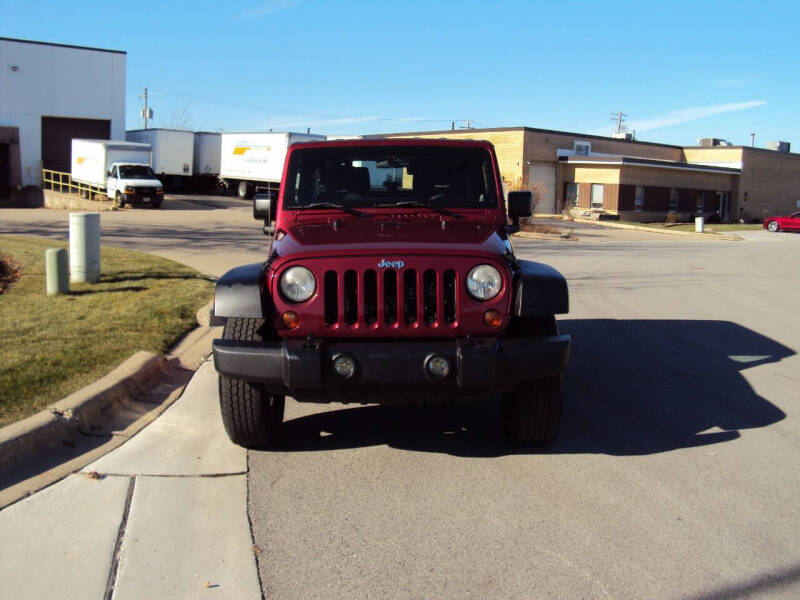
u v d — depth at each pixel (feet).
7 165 136.87
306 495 13.82
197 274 41.29
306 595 10.43
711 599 10.37
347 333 14.15
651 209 151.64
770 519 12.97
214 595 10.42
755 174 177.99
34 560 11.25
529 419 15.67
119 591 10.47
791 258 74.90
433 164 18.35
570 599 10.36
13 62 134.00
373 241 14.82
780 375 23.44
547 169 148.66
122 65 144.25
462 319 14.12
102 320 27.30
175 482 14.25
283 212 17.75
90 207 112.06
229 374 14.25
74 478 14.25
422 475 14.84
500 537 12.20
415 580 10.85
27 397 17.47
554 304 14.25
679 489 14.24
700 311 36.50
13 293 33.09
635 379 22.79
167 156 147.64
